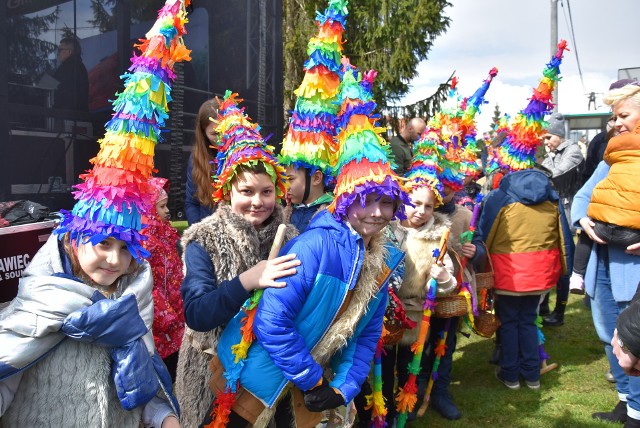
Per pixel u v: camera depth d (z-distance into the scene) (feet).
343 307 6.49
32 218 9.02
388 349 10.55
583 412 12.46
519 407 12.73
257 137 7.01
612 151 10.44
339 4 9.71
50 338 5.04
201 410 7.33
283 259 6.15
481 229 13.44
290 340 6.10
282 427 7.08
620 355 6.01
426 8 41.04
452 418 12.02
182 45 5.89
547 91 13.87
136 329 5.31
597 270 11.19
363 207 6.32
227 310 6.15
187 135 18.53
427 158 10.97
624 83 11.21
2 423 5.19
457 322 12.21
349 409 7.91
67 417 5.17
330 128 9.58
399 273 9.68
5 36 13.12
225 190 7.16
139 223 5.51
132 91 5.58
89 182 5.42
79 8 14.56
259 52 20.76
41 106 13.93
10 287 8.11
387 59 41.73
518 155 14.17
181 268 10.39
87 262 5.31
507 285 13.07
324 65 9.57
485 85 11.80
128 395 5.23
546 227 12.97
